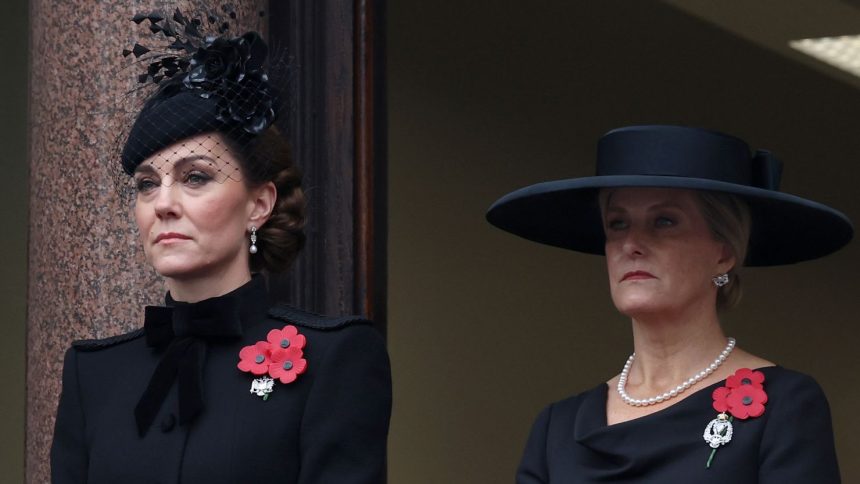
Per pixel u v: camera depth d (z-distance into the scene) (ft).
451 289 112.37
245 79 39.70
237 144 39.14
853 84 125.90
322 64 65.72
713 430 37.65
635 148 40.50
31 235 58.54
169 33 43.01
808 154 126.21
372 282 65.51
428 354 110.52
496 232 115.14
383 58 68.28
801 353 125.70
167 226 38.45
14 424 94.17
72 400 40.91
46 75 57.72
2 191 95.91
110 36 56.13
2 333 94.73
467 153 114.62
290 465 37.45
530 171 117.29
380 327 66.59
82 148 56.08
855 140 126.11
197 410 37.99
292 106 57.88
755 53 124.88
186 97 39.11
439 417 110.22
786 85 125.70
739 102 124.88
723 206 39.91
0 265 95.25
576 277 117.91
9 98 96.68
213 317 39.04
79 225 55.83
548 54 118.83
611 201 40.57
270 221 40.81
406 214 110.73
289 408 37.81
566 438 40.57
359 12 66.23
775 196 38.70
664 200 39.70
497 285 114.52
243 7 58.03
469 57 115.44
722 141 40.34
